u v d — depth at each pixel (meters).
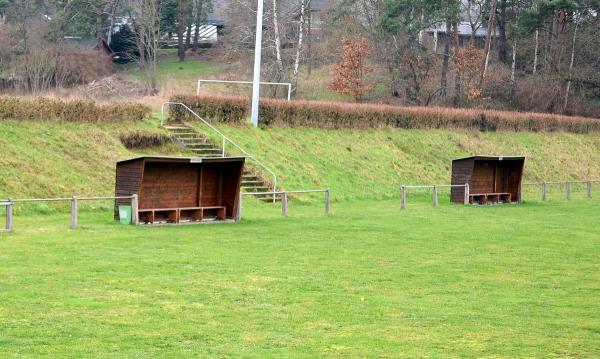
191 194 58.94
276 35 132.00
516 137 120.94
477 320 32.41
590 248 52.53
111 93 114.06
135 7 166.38
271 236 52.25
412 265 44.03
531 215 73.31
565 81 155.25
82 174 64.69
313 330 30.09
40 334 28.08
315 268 41.81
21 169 61.22
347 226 59.00
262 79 133.88
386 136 102.12
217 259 42.97
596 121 136.25
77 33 156.25
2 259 39.97
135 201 54.09
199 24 195.12
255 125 87.88
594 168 123.00
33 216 56.09
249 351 27.19
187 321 30.56
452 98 146.25
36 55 125.62
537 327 31.59
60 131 69.12
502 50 168.75
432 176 97.19
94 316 30.64
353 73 140.50
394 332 30.23
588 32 163.00
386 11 143.62
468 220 66.81
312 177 82.56
